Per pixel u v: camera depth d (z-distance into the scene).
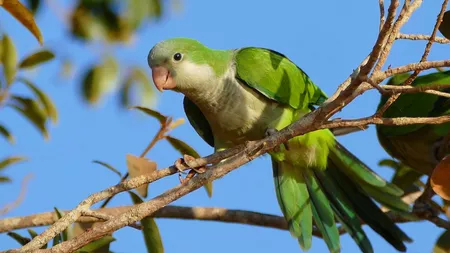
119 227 4.94
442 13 4.82
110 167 6.80
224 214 7.62
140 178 5.21
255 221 7.78
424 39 5.05
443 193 6.05
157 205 4.98
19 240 6.09
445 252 7.07
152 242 6.40
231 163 5.21
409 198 8.54
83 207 5.01
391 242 7.87
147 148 6.64
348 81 5.21
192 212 7.59
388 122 4.95
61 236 6.18
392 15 4.33
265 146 5.23
